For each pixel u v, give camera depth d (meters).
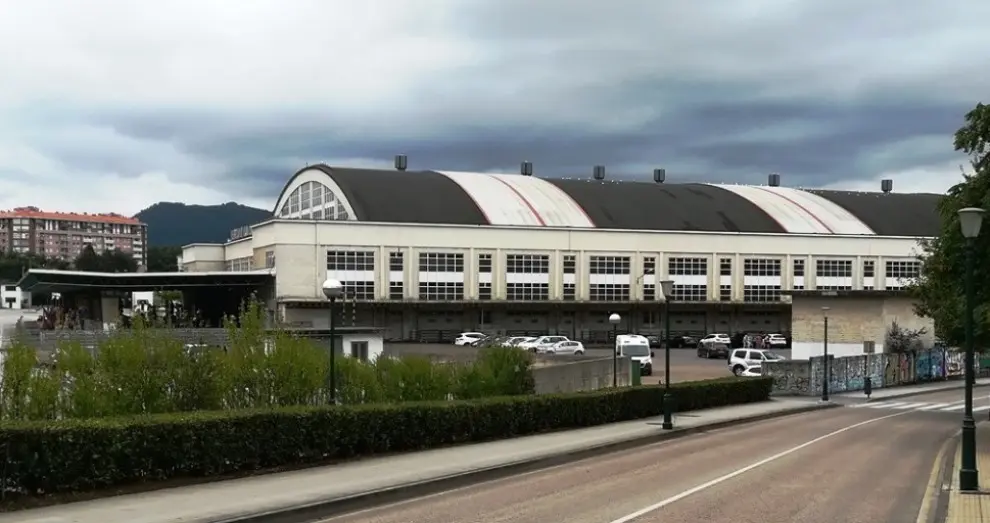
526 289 88.31
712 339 73.69
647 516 12.67
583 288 90.19
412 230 84.19
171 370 17.84
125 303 91.69
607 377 41.28
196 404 18.05
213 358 18.73
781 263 95.88
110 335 20.88
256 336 20.62
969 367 15.98
